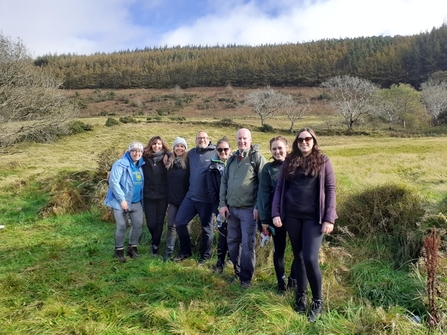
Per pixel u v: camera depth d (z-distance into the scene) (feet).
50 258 16.17
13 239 19.43
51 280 13.43
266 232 12.28
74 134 107.86
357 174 33.58
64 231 20.92
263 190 12.19
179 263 15.46
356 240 16.33
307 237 10.53
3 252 17.20
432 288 10.12
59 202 24.85
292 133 145.18
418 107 175.32
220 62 365.20
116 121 131.64
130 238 16.53
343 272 13.65
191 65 361.30
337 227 17.02
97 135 110.83
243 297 11.50
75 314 11.01
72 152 83.56
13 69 61.72
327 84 210.59
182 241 15.97
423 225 15.01
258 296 11.44
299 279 10.98
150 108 256.32
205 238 15.71
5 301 11.80
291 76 328.70
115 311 11.00
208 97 289.33
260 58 374.84
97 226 21.95
